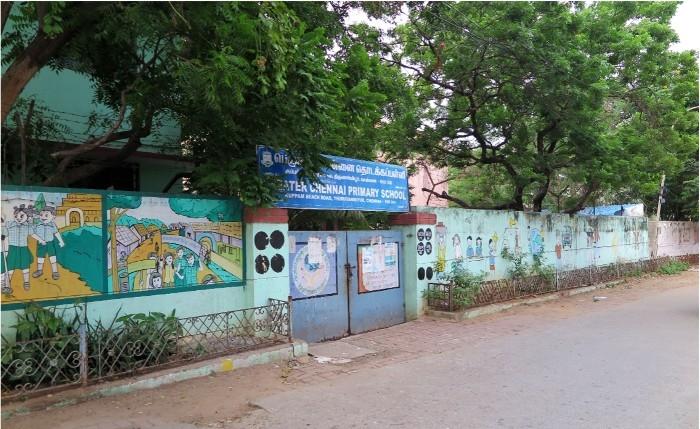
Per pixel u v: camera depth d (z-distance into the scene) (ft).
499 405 16.16
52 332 16.42
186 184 29.50
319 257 27.27
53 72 28.04
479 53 39.42
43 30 15.08
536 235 45.21
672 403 16.10
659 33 45.01
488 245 39.22
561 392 17.35
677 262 67.46
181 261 21.09
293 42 16.65
